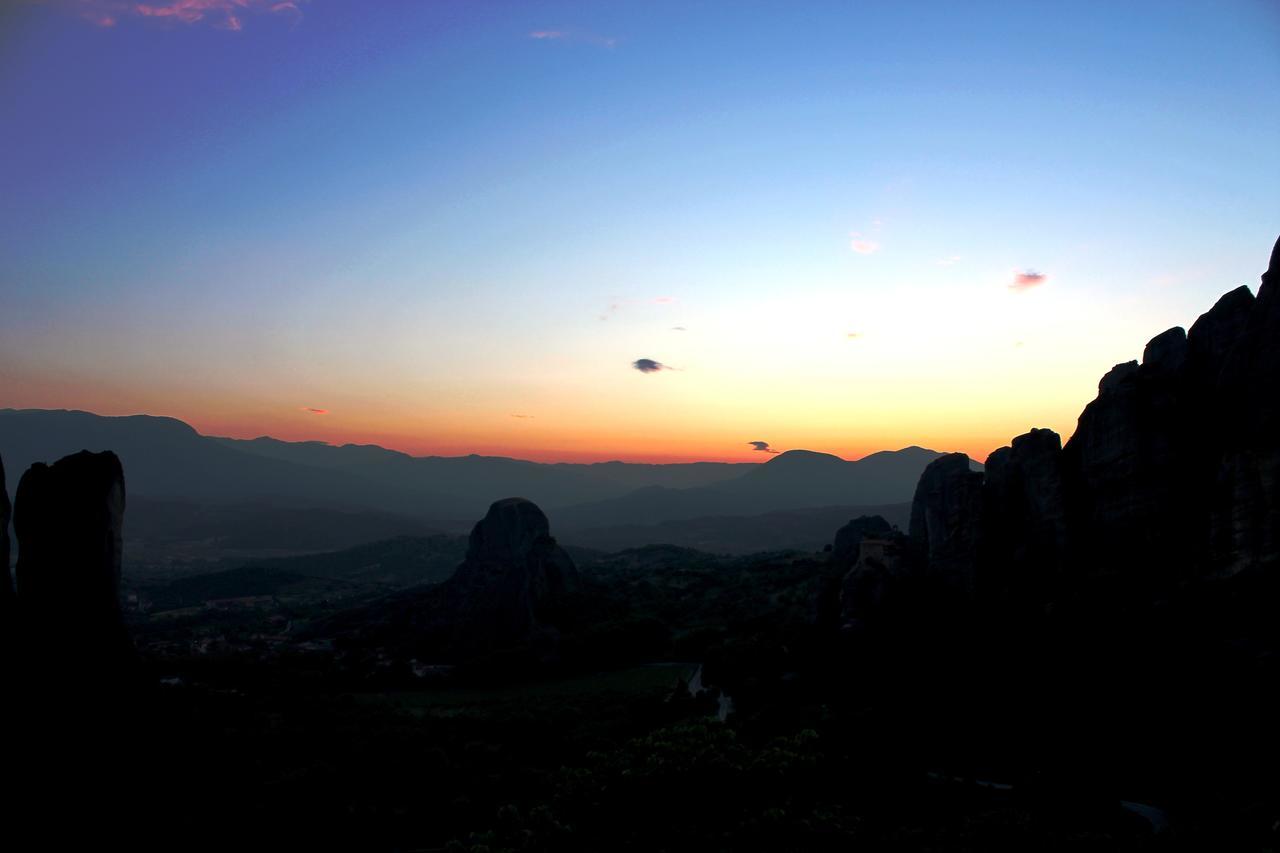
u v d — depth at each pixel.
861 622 126.31
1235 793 73.50
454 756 112.31
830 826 78.06
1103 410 101.88
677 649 179.38
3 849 72.00
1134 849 66.31
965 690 104.50
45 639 80.94
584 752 114.44
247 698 138.25
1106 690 91.81
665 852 79.44
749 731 107.69
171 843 79.94
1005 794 82.62
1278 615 81.75
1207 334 97.81
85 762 79.06
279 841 84.62
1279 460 83.62
